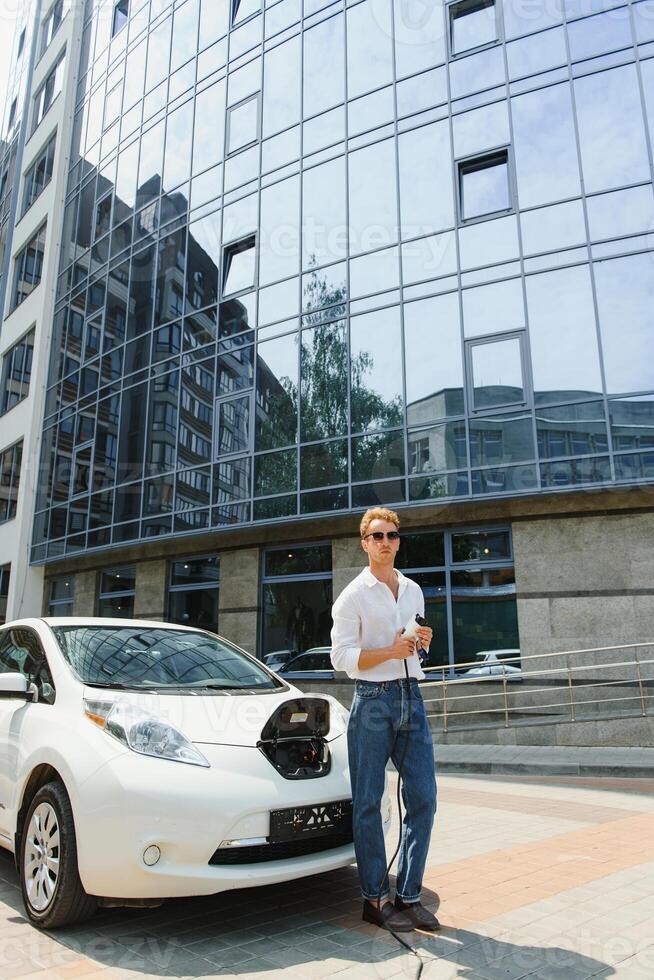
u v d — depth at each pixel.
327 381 12.56
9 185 25.75
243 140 14.95
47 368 19.73
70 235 19.97
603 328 10.55
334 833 3.24
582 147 11.23
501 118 11.91
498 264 11.43
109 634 4.17
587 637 10.22
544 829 5.17
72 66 21.73
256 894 3.53
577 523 10.57
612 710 9.89
